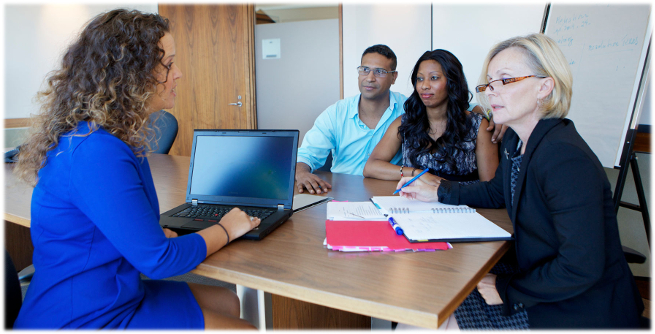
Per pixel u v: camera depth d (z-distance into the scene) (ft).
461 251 2.88
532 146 3.02
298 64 14.49
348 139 7.45
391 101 7.35
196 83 15.72
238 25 14.67
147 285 3.15
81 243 2.60
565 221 2.70
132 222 2.45
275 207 3.79
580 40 7.43
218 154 4.11
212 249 2.85
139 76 2.73
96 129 2.56
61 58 2.83
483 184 4.08
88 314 2.54
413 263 2.67
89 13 15.66
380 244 2.96
